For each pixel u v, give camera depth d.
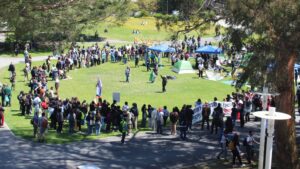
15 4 14.61
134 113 28.58
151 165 22.33
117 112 27.84
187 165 22.50
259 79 18.75
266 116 14.76
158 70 49.66
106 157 23.22
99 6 17.86
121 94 38.97
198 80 45.88
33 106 31.42
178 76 47.38
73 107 27.70
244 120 31.08
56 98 30.30
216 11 22.39
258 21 17.12
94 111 27.17
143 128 29.09
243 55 20.41
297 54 19.12
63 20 16.47
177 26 25.28
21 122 29.09
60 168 21.22
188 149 25.09
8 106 33.44
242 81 20.09
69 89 40.22
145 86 42.41
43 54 56.09
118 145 25.31
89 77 45.56
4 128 27.55
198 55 51.03
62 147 24.52
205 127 29.88
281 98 20.47
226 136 23.20
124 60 52.84
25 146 24.36
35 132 25.69
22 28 15.64
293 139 21.00
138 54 54.78
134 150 24.56
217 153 24.53
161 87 42.28
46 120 25.16
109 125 27.89
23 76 44.00
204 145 25.94
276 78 18.77
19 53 54.00
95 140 26.08
